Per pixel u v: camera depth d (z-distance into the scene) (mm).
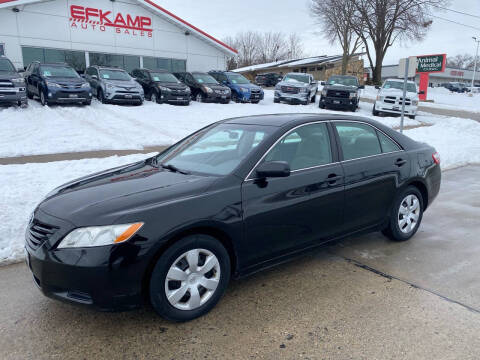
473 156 10547
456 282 3725
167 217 2844
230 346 2746
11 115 13000
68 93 14961
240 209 3184
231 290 3559
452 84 57375
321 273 3912
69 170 7035
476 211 6023
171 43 24797
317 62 51531
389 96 19453
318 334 2885
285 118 4000
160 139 11398
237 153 3586
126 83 17062
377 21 36438
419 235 5008
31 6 19438
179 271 2910
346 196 3926
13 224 4660
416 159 4703
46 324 3002
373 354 2662
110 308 2730
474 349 2721
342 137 4098
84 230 2705
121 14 22406
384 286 3637
